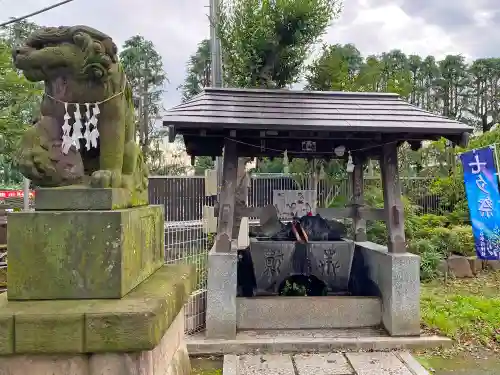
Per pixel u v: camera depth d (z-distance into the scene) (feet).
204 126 18.39
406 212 40.63
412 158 52.16
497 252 27.58
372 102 22.29
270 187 48.96
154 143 92.63
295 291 25.18
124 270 7.78
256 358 18.52
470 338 20.66
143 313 6.87
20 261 7.45
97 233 7.59
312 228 24.06
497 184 27.61
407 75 56.95
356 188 26.27
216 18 33.01
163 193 41.57
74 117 8.89
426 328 21.24
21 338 6.66
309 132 20.53
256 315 20.86
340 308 21.15
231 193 20.62
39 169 8.44
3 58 29.43
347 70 42.11
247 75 36.06
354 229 27.22
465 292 29.91
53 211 7.77
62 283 7.48
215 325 19.79
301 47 36.22
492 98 120.37
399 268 20.25
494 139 47.62
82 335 6.75
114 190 8.19
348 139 22.27
